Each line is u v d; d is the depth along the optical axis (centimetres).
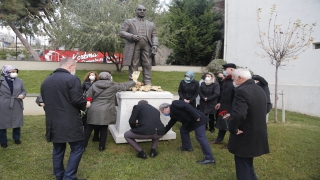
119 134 461
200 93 550
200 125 385
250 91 266
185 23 1534
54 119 284
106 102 402
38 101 432
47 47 1627
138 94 465
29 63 1242
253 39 1064
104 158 395
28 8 1571
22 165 362
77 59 1473
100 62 1451
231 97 435
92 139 487
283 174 348
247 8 1091
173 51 1644
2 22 1575
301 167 372
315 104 838
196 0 1593
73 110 292
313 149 446
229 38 1191
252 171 281
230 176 342
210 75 549
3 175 330
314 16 834
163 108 417
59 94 283
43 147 438
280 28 862
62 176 308
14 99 435
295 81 909
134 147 396
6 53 1777
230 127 263
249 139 267
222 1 1672
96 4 1186
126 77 1195
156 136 391
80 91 293
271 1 983
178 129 589
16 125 436
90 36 1095
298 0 882
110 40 1088
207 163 379
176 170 358
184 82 562
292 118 762
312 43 852
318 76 835
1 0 1333
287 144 468
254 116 266
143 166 368
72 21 1162
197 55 1588
